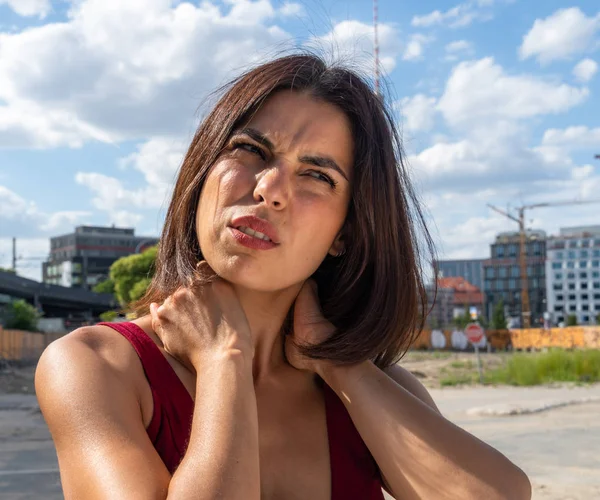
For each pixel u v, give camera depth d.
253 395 1.18
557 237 155.88
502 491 1.26
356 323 1.47
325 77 1.39
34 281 89.69
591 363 22.80
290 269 1.32
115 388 1.18
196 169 1.36
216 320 1.26
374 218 1.45
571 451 8.77
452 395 17.16
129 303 1.49
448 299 140.00
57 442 1.14
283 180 1.30
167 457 1.21
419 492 1.30
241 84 1.36
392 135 1.55
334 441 1.40
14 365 34.25
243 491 1.06
